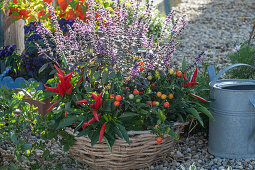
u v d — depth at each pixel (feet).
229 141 7.50
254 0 27.86
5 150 7.97
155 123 6.64
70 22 9.73
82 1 9.93
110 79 6.44
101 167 6.93
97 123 6.16
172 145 7.32
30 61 9.59
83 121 6.23
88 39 6.67
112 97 6.35
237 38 18.37
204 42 18.08
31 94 6.97
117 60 6.58
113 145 6.32
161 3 26.17
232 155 7.59
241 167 7.23
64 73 6.85
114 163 6.65
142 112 6.32
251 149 7.58
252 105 7.16
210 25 21.63
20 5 10.36
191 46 17.54
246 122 7.30
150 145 6.54
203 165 7.48
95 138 6.08
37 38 9.55
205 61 14.82
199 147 8.39
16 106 6.61
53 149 8.09
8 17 11.14
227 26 21.15
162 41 12.07
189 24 22.07
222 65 14.02
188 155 7.97
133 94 6.53
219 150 7.72
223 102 7.29
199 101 7.49
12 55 10.22
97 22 9.11
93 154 6.50
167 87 6.61
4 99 6.57
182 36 19.51
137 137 6.23
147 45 6.61
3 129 6.56
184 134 9.07
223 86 7.69
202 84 9.32
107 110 6.08
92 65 6.70
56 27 7.09
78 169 7.20
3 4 10.48
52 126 6.63
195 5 27.35
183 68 7.30
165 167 7.31
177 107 6.95
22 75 10.44
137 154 6.59
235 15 23.76
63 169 7.13
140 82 6.72
